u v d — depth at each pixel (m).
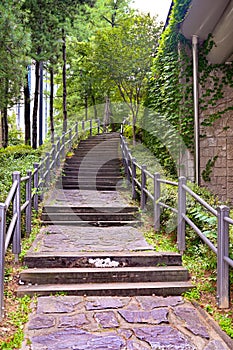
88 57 14.39
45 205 5.98
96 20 12.52
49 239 4.64
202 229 3.99
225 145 7.17
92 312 2.97
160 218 5.09
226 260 2.97
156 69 9.05
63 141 10.66
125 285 3.46
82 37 11.98
